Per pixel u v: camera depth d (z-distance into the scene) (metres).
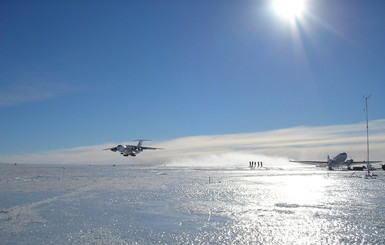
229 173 94.31
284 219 20.77
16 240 15.76
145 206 26.27
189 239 15.92
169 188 42.16
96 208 25.16
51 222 19.81
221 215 22.20
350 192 36.88
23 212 23.33
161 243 15.21
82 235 16.64
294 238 16.17
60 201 29.14
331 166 128.50
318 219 20.69
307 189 40.59
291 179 62.50
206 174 87.00
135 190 39.31
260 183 51.50
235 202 28.55
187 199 30.69
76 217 21.42
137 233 17.08
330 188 42.16
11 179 60.59
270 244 15.19
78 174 85.25
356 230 17.72
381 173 93.62
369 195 33.78
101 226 18.69
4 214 22.53
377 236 16.45
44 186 44.88
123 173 93.81
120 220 20.44
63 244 15.06
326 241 15.66
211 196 33.06
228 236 16.52
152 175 80.19
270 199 30.64
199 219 20.81
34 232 17.28
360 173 92.94
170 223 19.55
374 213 22.72
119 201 29.22
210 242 15.44
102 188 42.00
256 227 18.48
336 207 25.58
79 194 34.78
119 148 93.31
